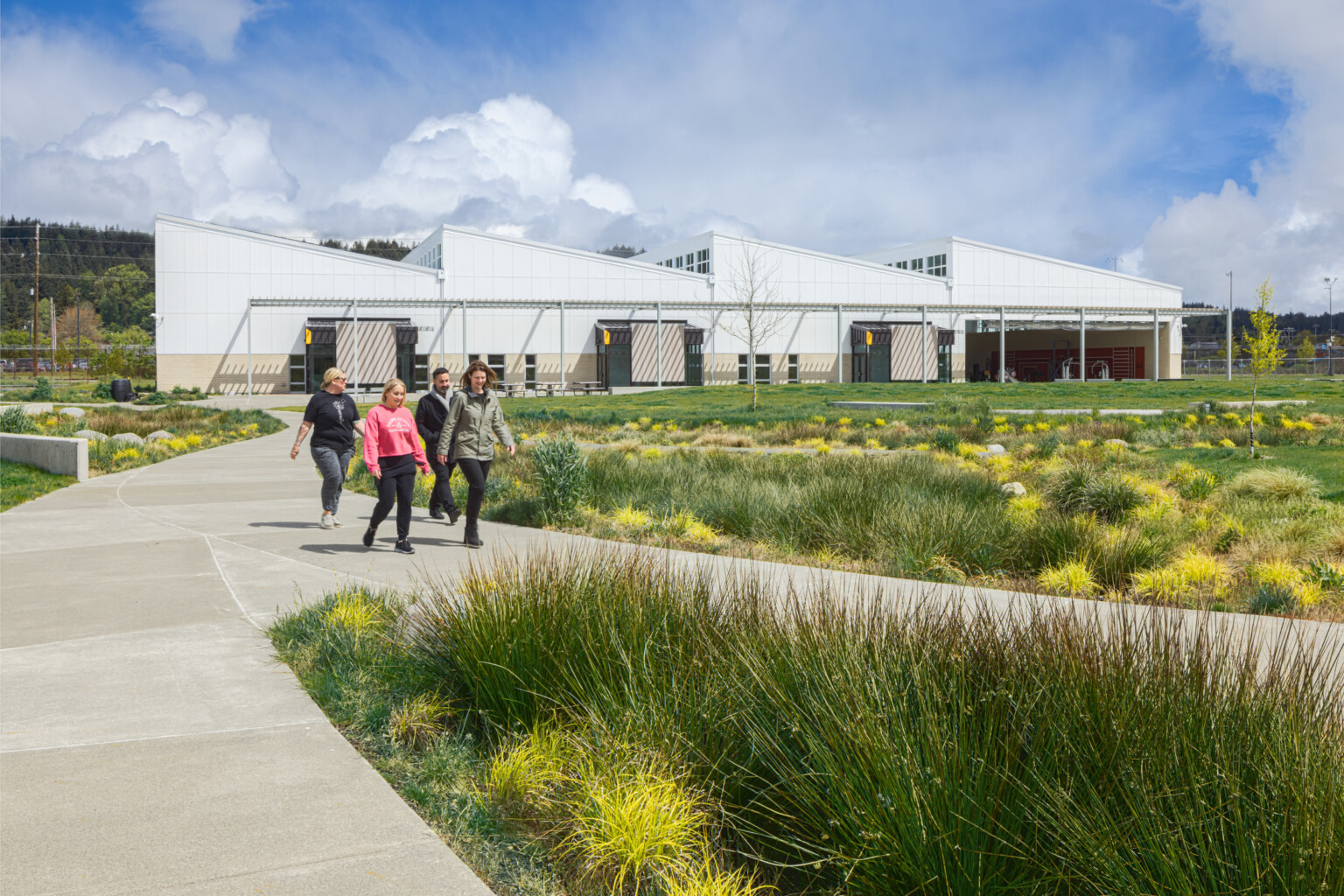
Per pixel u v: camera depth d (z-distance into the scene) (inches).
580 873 111.0
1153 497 414.0
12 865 105.3
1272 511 378.6
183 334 1999.3
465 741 145.4
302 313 2055.9
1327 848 82.7
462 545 330.0
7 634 211.8
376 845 111.3
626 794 115.7
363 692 163.3
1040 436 790.5
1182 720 100.5
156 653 194.9
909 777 98.4
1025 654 119.8
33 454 597.3
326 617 205.6
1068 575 271.6
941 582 270.2
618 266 2263.8
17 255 7642.7
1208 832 88.7
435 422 390.9
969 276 2573.8
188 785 128.2
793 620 148.6
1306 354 3774.6
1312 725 99.6
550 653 150.5
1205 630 121.6
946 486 416.2
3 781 129.2
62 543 333.7
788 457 616.7
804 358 2399.1
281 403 1685.5
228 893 99.4
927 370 2484.0
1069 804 95.3
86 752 140.3
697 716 130.6
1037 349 2972.4
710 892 101.0
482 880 108.4
